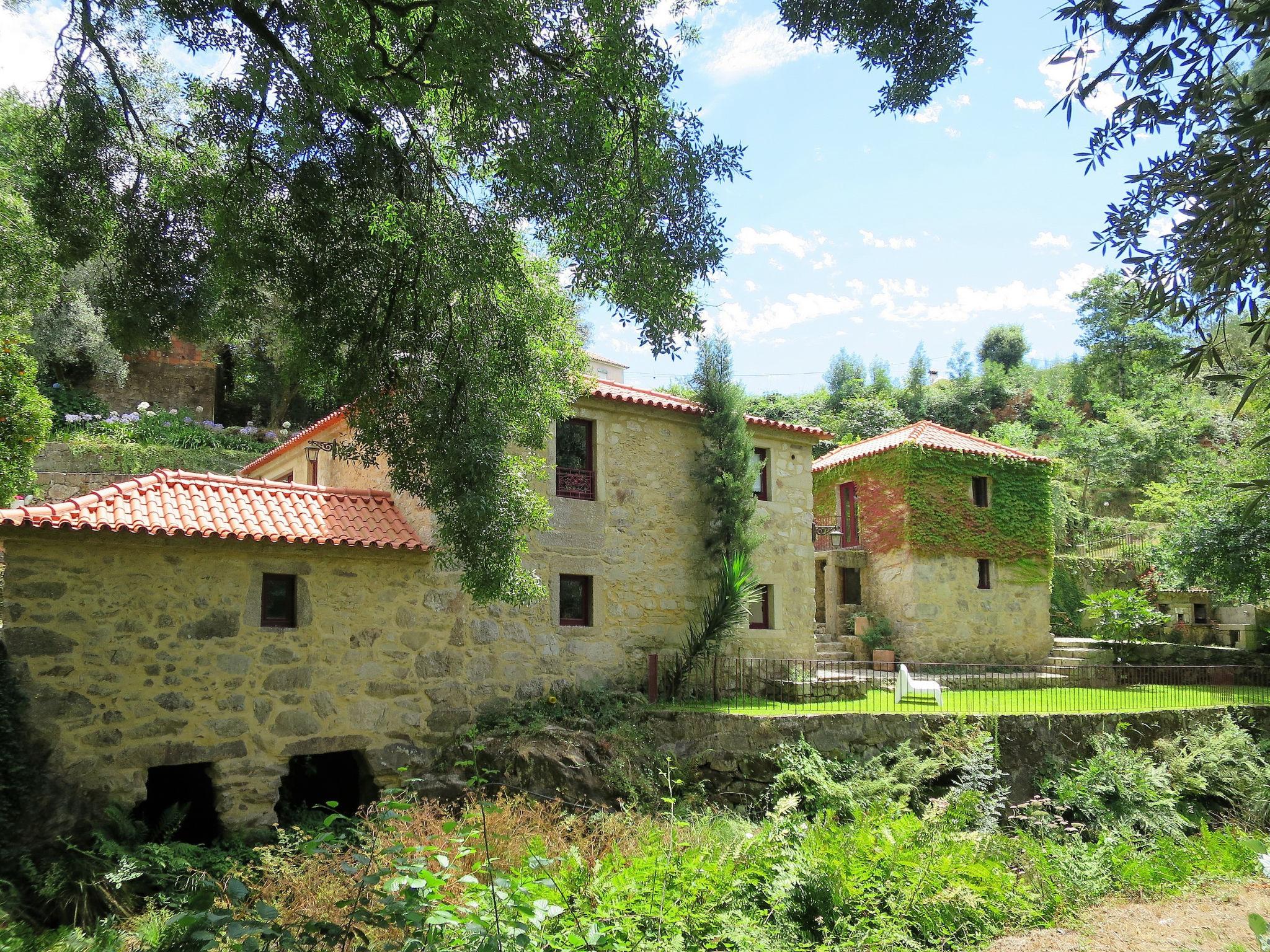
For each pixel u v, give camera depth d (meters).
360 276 7.05
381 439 7.46
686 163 6.40
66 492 19.05
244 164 6.92
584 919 5.38
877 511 19.70
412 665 11.27
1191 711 14.02
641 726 11.69
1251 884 8.14
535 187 6.34
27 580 9.01
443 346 7.39
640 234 6.49
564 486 13.18
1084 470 31.25
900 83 6.29
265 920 3.94
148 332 7.71
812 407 41.12
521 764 10.35
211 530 9.80
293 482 17.33
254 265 7.07
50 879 7.82
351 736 10.67
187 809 9.70
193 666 9.78
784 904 6.90
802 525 16.28
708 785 11.36
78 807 8.82
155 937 6.61
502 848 6.81
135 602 9.55
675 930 5.97
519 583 8.41
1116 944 6.49
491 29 5.58
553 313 8.80
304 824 10.24
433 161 7.21
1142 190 3.72
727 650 14.66
